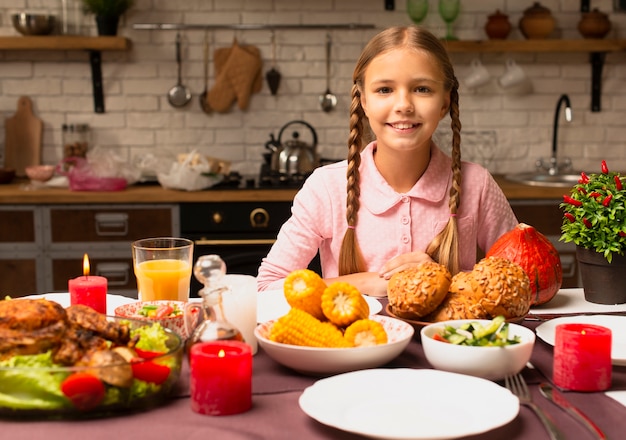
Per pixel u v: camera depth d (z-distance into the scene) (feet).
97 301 4.53
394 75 5.55
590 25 12.55
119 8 12.16
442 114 6.05
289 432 3.21
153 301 4.57
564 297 5.47
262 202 10.89
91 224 10.86
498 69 13.08
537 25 12.48
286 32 12.80
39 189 11.17
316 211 6.32
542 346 4.32
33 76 12.64
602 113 13.20
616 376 3.88
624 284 5.23
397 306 4.37
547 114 13.16
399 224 6.12
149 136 12.88
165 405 3.50
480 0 12.94
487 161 13.10
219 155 12.98
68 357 3.39
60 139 12.78
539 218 11.09
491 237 6.44
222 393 3.37
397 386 3.54
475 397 3.42
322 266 6.68
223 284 4.14
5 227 10.82
